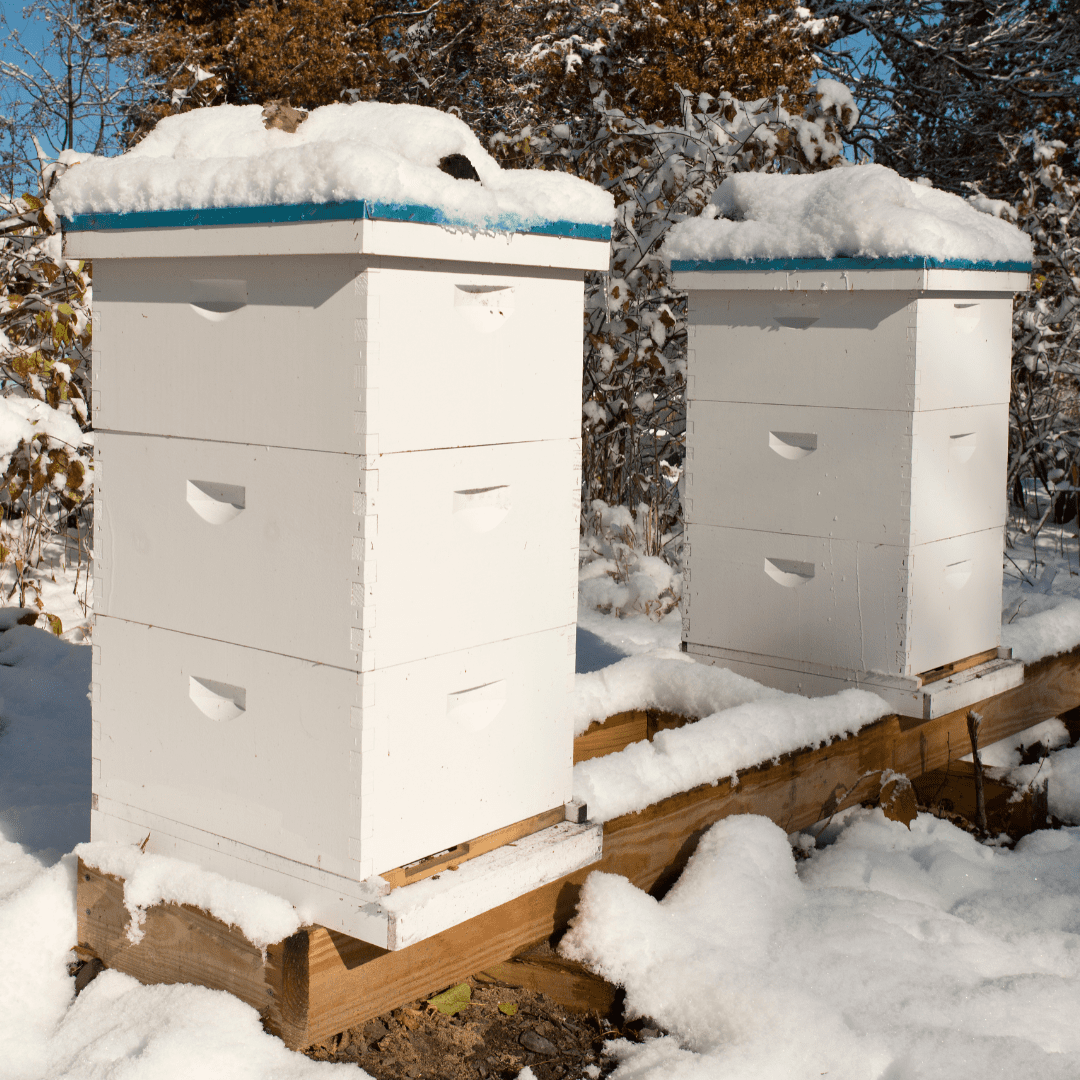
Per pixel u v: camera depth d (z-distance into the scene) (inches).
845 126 245.1
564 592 81.9
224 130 77.2
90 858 80.0
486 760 77.0
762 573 124.8
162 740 78.6
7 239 195.5
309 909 71.6
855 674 118.2
